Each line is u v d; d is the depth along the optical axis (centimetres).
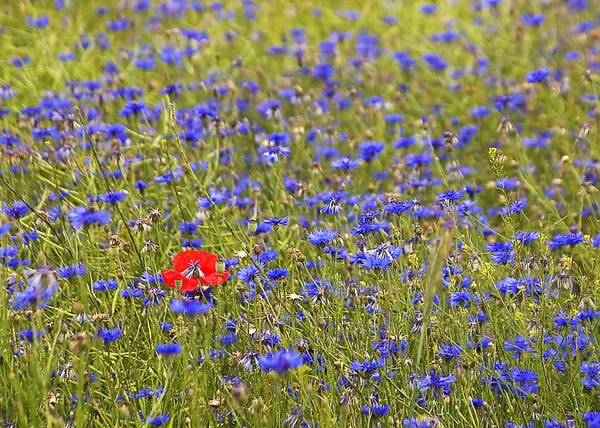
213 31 1277
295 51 1162
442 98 1085
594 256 591
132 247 627
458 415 489
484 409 495
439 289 582
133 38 1222
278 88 1069
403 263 590
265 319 516
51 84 1066
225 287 572
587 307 546
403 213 704
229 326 546
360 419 471
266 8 1378
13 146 766
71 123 769
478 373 513
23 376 484
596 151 761
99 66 1138
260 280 569
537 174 880
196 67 1093
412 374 500
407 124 997
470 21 1357
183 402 480
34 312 451
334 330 543
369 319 549
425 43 1254
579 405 504
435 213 703
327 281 577
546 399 500
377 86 1102
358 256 564
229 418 494
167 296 543
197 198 698
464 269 587
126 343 530
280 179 761
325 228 685
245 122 873
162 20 1299
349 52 1224
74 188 731
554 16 1256
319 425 446
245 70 1082
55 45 1173
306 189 729
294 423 451
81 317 493
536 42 1174
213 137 852
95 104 907
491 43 1205
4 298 493
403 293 557
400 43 1266
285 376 490
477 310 554
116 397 489
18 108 957
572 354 526
